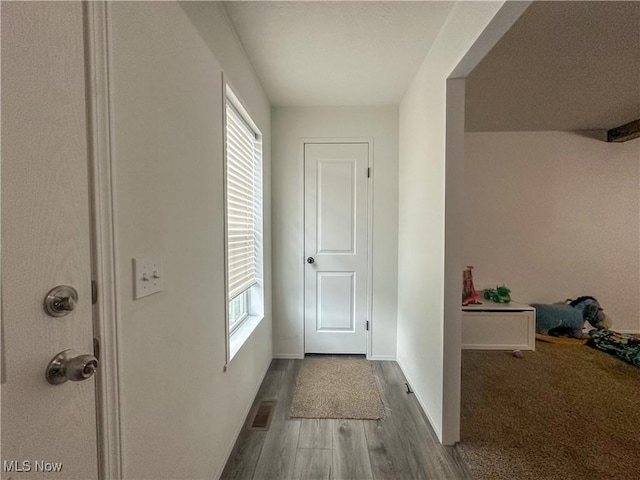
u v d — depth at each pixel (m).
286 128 2.59
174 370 0.94
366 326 2.63
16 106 0.49
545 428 1.65
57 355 0.55
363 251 2.61
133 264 0.75
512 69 1.94
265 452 1.47
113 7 0.67
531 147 3.20
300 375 2.29
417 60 1.87
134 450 0.75
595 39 1.61
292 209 2.61
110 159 0.67
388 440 1.56
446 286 1.53
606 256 3.21
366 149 2.58
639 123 2.86
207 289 1.20
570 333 3.03
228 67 1.48
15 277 0.49
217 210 1.31
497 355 2.68
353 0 1.37
